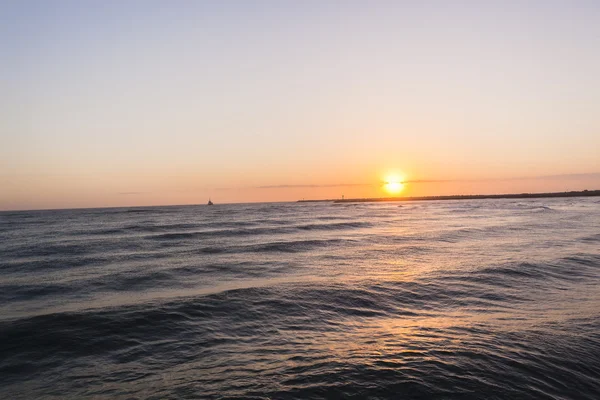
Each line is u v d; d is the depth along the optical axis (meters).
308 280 12.77
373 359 6.32
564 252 18.09
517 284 12.16
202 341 7.52
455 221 44.16
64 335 7.72
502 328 7.97
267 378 5.70
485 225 36.34
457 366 6.02
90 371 6.29
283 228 35.38
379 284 12.06
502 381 5.60
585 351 6.75
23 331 7.86
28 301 11.01
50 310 9.85
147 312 9.06
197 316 8.95
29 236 30.34
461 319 8.77
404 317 9.09
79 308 9.81
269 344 7.32
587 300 10.32
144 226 38.44
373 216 59.59
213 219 52.56
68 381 5.95
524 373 5.87
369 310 9.68
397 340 7.33
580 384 5.68
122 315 8.87
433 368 5.94
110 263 17.12
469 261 16.22
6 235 31.62
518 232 28.81
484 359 6.30
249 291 11.01
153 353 6.97
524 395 5.27
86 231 33.84
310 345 7.20
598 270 14.12
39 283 13.12
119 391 5.54
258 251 20.27
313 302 10.12
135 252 20.45
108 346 7.30
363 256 18.34
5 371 6.34
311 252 19.94
